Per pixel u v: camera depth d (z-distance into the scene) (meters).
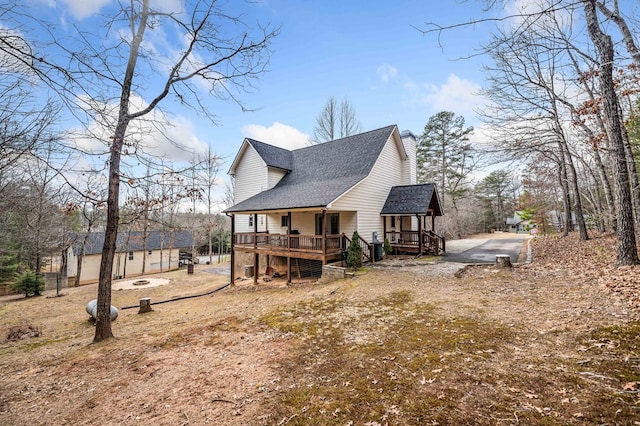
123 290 15.51
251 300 9.29
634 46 6.31
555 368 3.15
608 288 5.52
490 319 4.88
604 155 14.80
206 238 32.19
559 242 15.12
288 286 12.09
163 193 8.11
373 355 4.00
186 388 3.58
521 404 2.61
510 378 3.05
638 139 12.28
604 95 7.14
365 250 13.08
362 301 6.92
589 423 2.29
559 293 5.83
